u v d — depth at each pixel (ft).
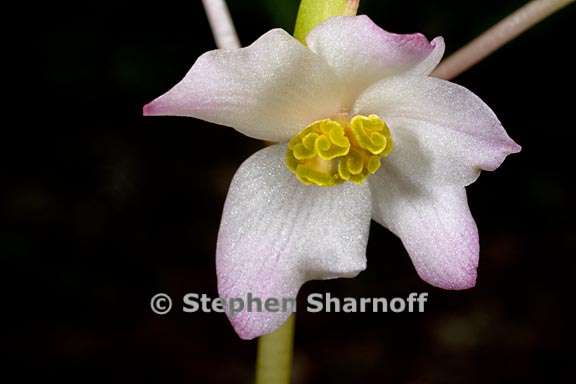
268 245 0.45
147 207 0.94
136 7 0.92
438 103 0.43
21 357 0.79
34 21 0.92
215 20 0.46
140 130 0.99
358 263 0.45
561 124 0.93
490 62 0.91
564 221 0.95
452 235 0.45
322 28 0.42
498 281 0.90
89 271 0.86
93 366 0.79
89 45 0.93
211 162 0.99
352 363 0.82
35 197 0.93
